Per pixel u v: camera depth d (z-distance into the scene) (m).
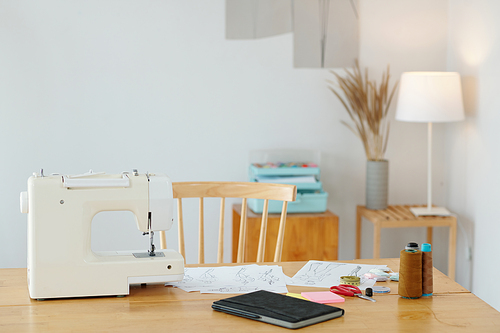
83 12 2.99
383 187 3.11
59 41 2.98
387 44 3.27
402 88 2.92
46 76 2.99
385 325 1.19
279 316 1.18
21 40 2.95
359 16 3.23
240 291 1.42
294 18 3.17
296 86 3.21
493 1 2.78
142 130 3.11
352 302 1.34
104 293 1.37
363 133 3.14
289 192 2.00
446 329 1.17
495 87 2.79
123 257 1.43
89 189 1.39
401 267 1.38
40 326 1.17
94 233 3.11
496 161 2.79
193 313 1.26
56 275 1.34
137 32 3.05
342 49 3.23
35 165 3.02
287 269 1.64
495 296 2.81
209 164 3.19
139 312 1.26
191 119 3.15
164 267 1.41
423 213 2.98
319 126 3.26
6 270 1.61
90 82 3.03
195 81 3.13
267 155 3.19
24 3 2.93
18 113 2.98
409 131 3.34
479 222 2.98
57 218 1.35
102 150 3.08
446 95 2.80
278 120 3.22
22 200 1.36
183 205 3.20
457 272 3.25
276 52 3.18
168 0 3.06
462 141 3.17
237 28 3.13
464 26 3.11
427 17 3.29
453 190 3.30
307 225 2.86
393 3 3.25
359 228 3.23
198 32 3.10
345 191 3.33
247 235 2.81
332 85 3.24
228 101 3.17
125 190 1.42
